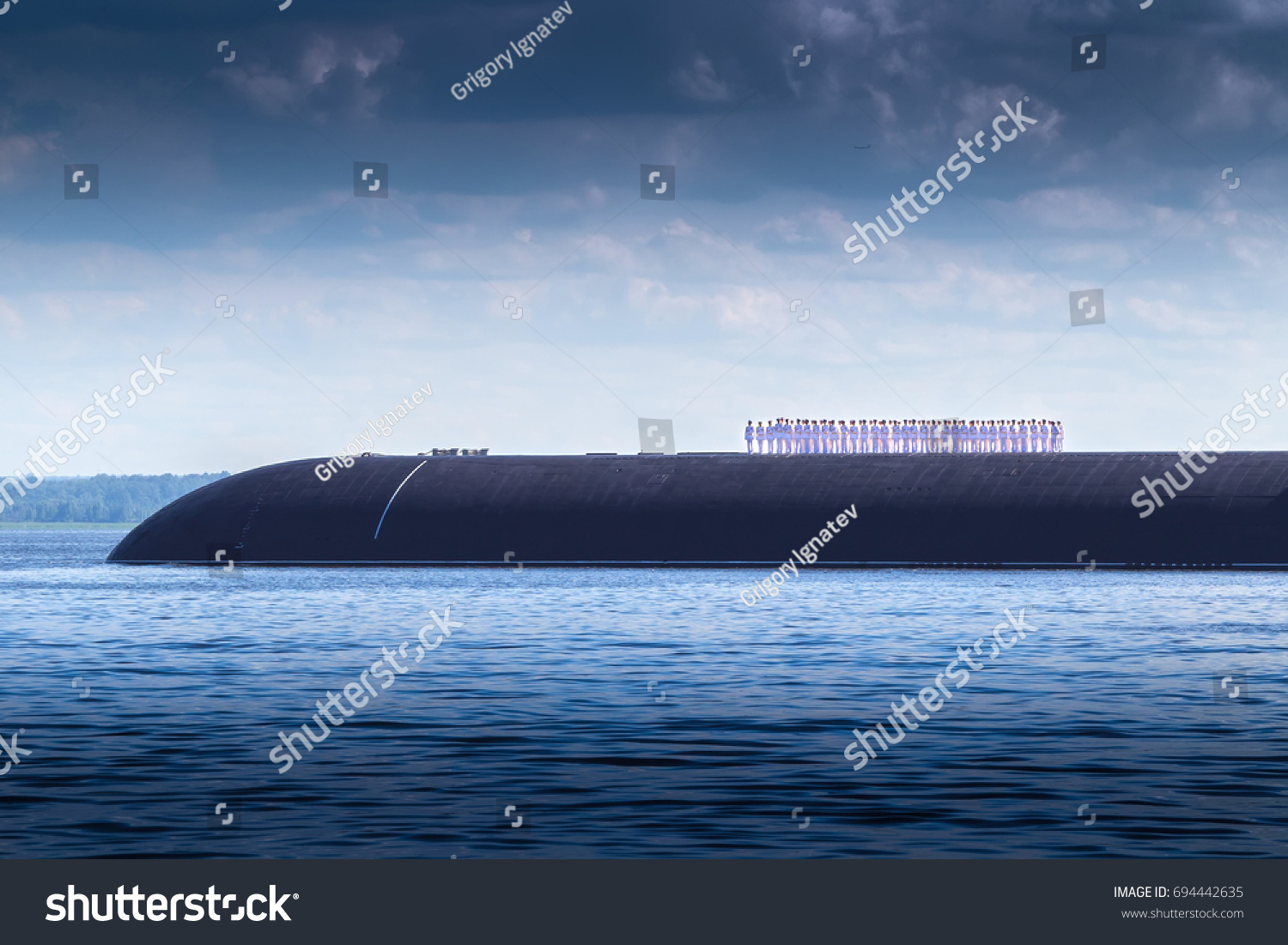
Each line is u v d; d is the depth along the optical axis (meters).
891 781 36.69
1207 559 140.38
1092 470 149.62
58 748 42.31
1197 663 63.34
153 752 41.50
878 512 151.50
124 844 31.38
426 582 134.25
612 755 40.50
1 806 34.50
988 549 146.75
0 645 75.81
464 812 33.75
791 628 82.44
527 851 30.66
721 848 30.81
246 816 33.44
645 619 90.06
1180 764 38.75
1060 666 62.22
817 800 34.72
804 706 50.12
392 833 31.97
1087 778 36.91
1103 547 143.50
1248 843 30.91
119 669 63.81
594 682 57.44
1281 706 49.41
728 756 40.25
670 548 155.50
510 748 41.69
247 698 53.53
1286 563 137.88
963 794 35.25
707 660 65.81
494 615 94.69
